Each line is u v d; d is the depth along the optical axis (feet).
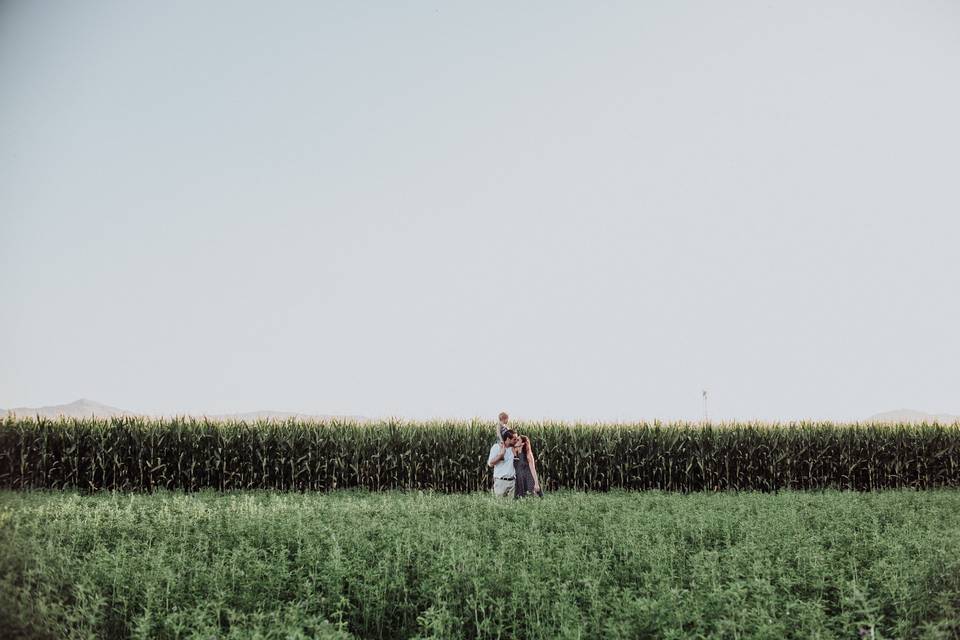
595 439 74.43
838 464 75.92
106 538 29.78
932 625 17.61
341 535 26.45
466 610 20.68
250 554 24.49
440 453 72.84
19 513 33.50
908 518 32.65
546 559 23.20
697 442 74.64
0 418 67.92
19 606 20.29
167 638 19.26
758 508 35.58
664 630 17.17
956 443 75.51
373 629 21.43
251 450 71.10
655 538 27.04
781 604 19.86
